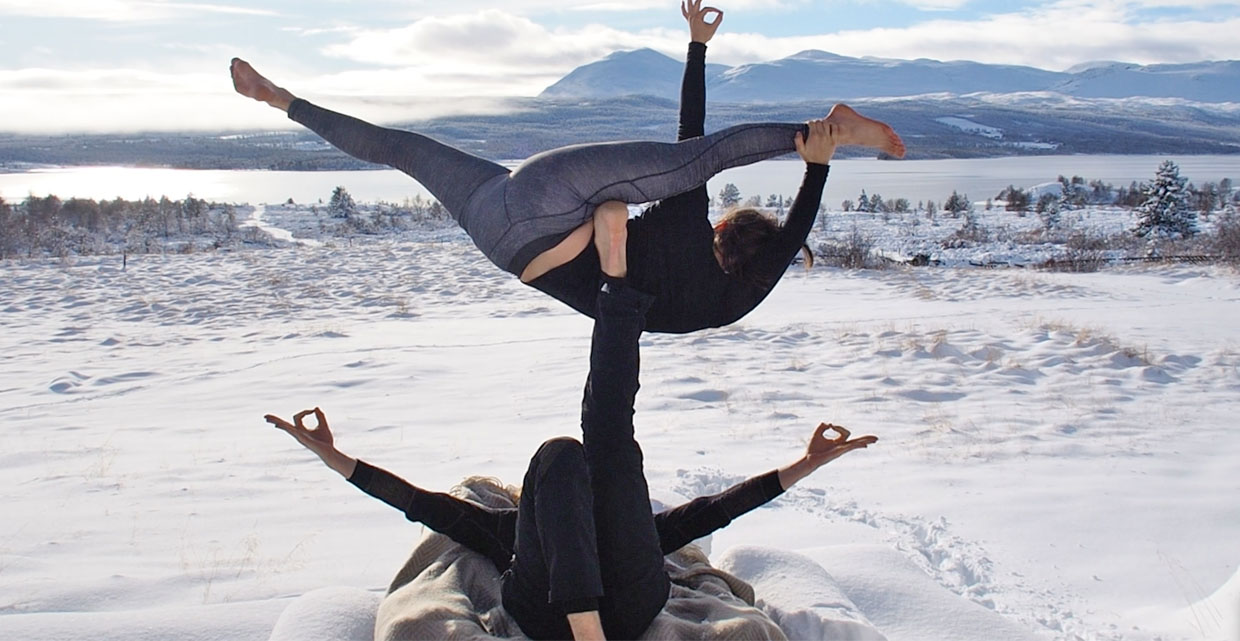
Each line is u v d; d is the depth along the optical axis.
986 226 49.16
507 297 21.09
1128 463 7.60
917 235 44.41
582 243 3.08
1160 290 22.42
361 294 21.48
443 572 3.39
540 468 3.00
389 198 97.12
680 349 13.54
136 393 11.29
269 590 4.29
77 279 24.17
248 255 30.81
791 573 3.62
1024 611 4.61
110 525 5.79
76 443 8.55
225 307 19.58
